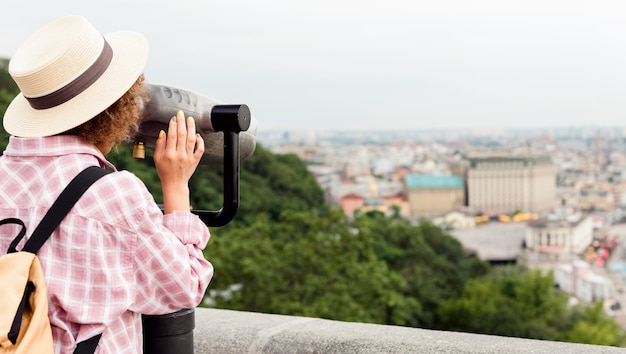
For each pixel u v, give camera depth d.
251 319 1.84
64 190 1.12
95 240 1.11
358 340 1.63
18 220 1.12
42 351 1.05
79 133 1.18
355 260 16.88
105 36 1.28
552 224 86.69
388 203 87.50
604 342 42.84
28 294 1.07
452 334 1.67
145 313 1.21
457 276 46.62
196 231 1.24
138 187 1.16
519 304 45.41
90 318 1.11
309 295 16.30
